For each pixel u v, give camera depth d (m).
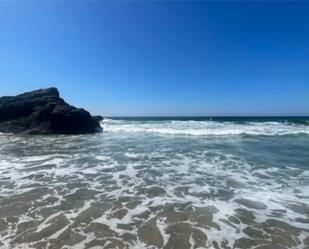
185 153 14.08
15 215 6.02
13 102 31.36
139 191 7.81
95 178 9.22
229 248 4.69
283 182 8.68
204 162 11.81
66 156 13.27
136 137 21.91
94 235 5.14
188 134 23.92
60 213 6.15
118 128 29.11
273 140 19.67
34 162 11.83
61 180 8.95
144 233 5.22
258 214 6.12
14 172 10.00
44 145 17.39
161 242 4.89
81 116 27.67
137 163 11.63
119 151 14.78
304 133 23.58
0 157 13.02
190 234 5.19
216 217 5.96
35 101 31.50
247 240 4.96
